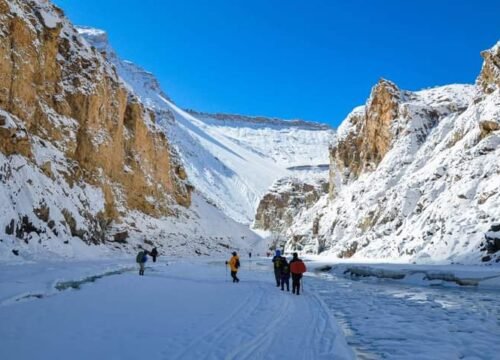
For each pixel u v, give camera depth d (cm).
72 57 5081
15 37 3756
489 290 2266
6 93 3578
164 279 2292
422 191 5597
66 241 3447
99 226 4506
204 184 17900
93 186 4875
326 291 2212
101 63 5659
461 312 1483
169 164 7794
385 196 6284
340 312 1491
